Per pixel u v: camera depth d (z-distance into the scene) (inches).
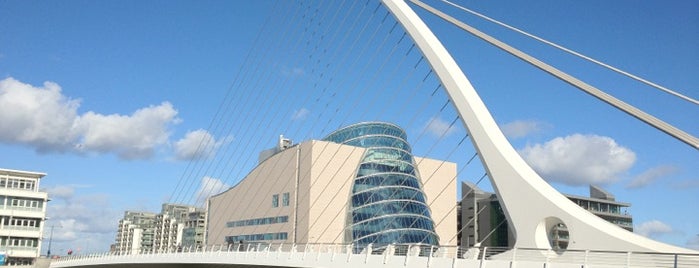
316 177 2994.6
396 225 2960.1
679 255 799.7
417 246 1081.4
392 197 3078.2
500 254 1095.0
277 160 3270.2
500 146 1144.8
